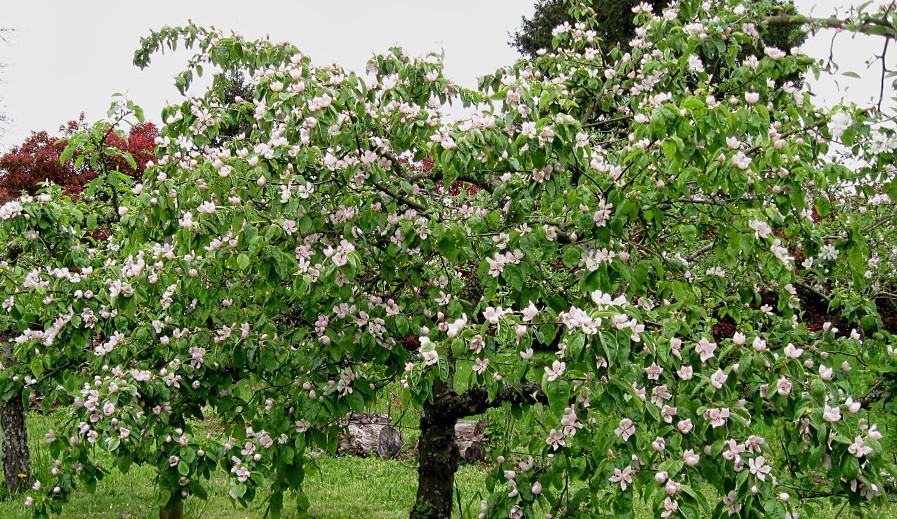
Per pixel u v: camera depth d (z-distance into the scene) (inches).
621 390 106.4
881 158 131.9
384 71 170.7
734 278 177.0
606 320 102.4
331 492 279.3
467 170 139.8
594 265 127.4
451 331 113.0
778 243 134.2
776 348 156.7
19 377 184.7
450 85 167.2
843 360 162.1
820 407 109.1
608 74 193.5
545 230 136.1
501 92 140.3
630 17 575.2
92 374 180.9
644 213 129.4
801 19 136.6
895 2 117.6
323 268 131.7
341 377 145.1
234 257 136.6
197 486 160.6
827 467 112.0
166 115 173.2
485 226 139.7
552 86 164.6
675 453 115.1
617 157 153.6
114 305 151.0
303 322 165.8
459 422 341.1
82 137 184.4
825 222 189.2
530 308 111.0
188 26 190.2
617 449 115.9
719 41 169.8
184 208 152.1
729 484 113.9
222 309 157.2
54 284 178.7
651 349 105.7
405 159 185.3
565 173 133.6
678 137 119.0
